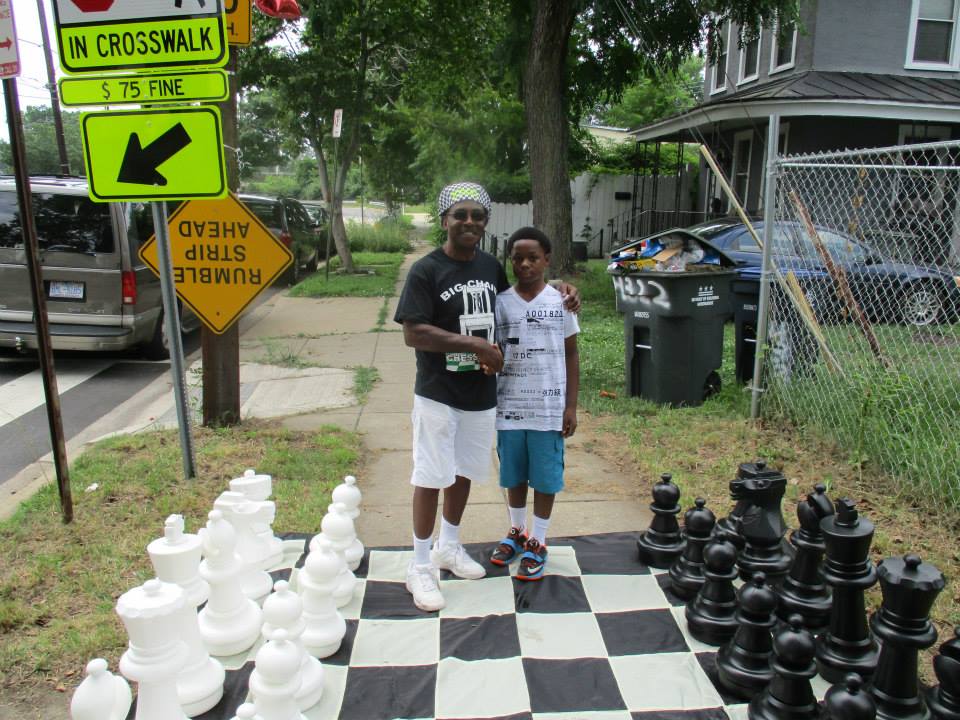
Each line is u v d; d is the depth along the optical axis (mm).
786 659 2484
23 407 7062
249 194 16266
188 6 3840
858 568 2762
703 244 6562
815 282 6441
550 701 2703
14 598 3303
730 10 12555
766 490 3420
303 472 4887
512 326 3426
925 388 5332
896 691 2477
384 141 29641
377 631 3127
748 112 13891
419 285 3143
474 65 17000
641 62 14180
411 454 5398
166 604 2293
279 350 9336
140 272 8414
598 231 23219
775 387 5812
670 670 2885
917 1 14508
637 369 6648
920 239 7930
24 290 8109
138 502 4336
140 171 4031
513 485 3598
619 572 3621
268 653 2391
